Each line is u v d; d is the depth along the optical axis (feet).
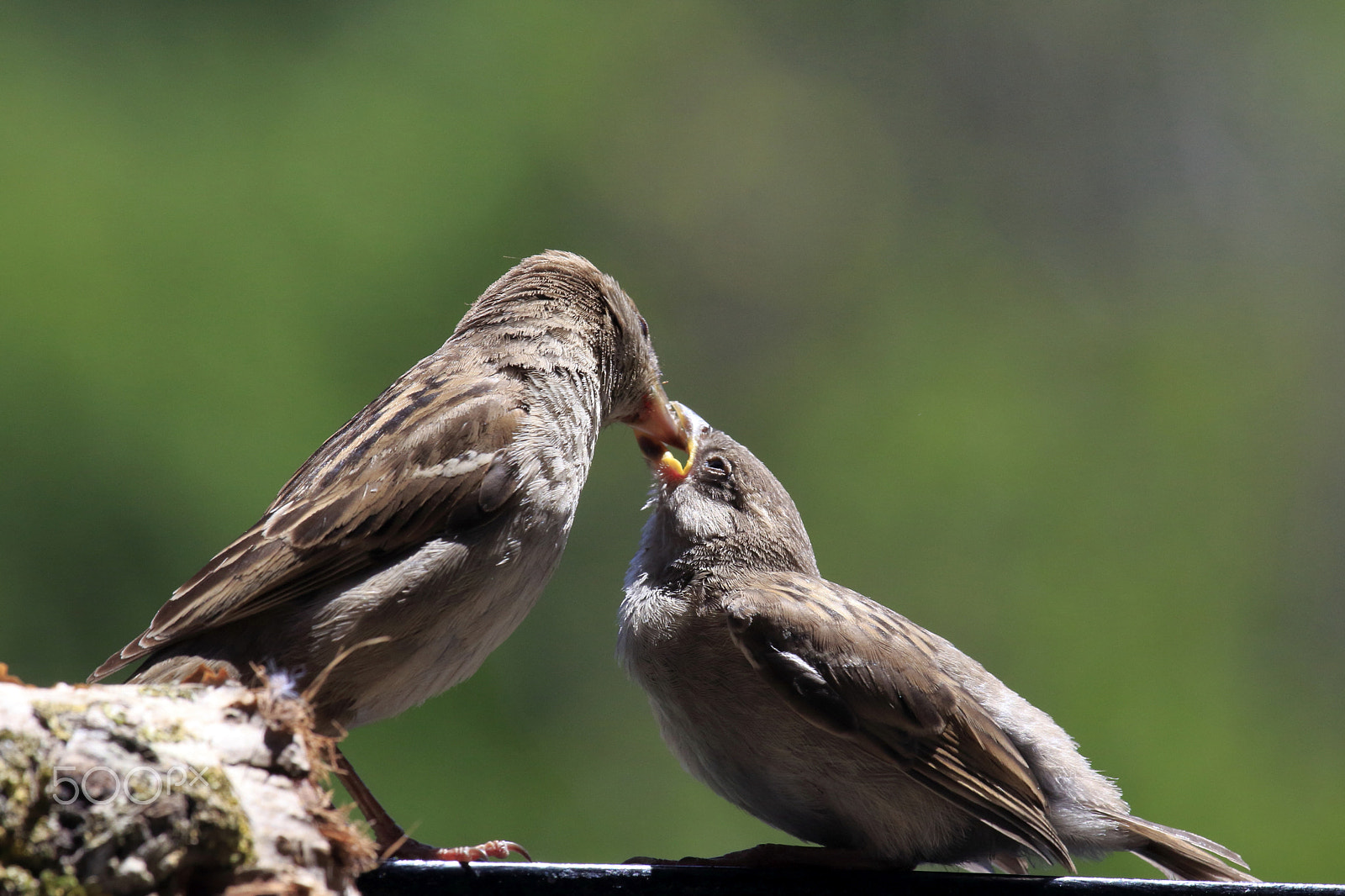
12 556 44.80
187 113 55.36
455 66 63.46
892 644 18.80
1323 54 78.33
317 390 49.93
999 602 60.13
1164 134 78.07
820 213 75.25
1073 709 56.49
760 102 75.82
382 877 15.20
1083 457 65.36
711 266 72.90
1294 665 63.72
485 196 59.72
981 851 19.38
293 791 12.75
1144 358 70.08
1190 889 15.44
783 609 18.72
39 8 54.49
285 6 59.67
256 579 17.74
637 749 52.42
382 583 17.92
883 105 78.02
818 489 65.05
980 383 68.13
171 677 17.29
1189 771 54.08
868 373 70.18
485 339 21.02
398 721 46.62
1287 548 66.64
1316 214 76.38
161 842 11.75
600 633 54.85
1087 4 78.74
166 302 49.67
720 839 49.90
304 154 56.03
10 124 51.01
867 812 18.58
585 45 68.90
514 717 51.34
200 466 46.91
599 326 21.86
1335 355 72.54
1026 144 78.28
